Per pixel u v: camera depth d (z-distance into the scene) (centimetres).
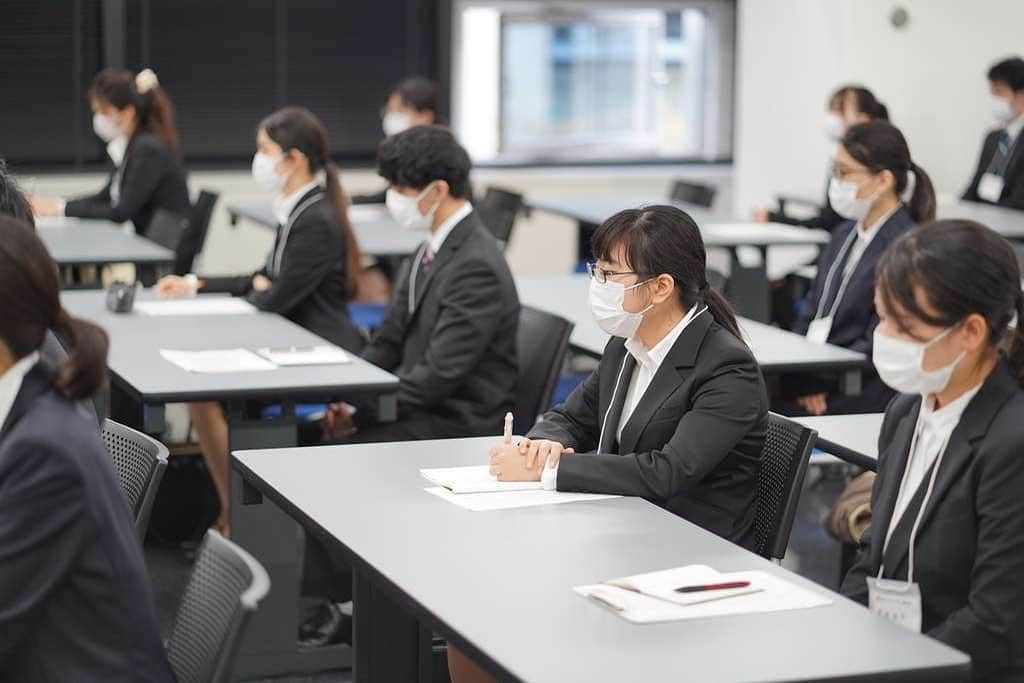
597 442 338
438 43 969
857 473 607
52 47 897
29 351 212
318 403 481
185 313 517
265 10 940
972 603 237
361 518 270
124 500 221
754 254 972
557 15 996
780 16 948
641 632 212
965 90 902
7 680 213
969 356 239
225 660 200
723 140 1039
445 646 320
